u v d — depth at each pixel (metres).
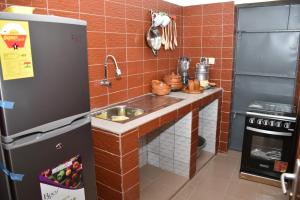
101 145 1.76
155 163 2.93
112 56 2.21
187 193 2.45
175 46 3.17
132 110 2.22
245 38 3.13
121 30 2.31
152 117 1.95
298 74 2.81
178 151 2.68
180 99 2.56
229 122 3.28
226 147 3.32
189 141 2.57
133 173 1.81
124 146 1.68
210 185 2.59
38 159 1.11
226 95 3.18
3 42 0.93
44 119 1.12
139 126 1.79
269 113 2.54
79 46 1.25
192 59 3.33
